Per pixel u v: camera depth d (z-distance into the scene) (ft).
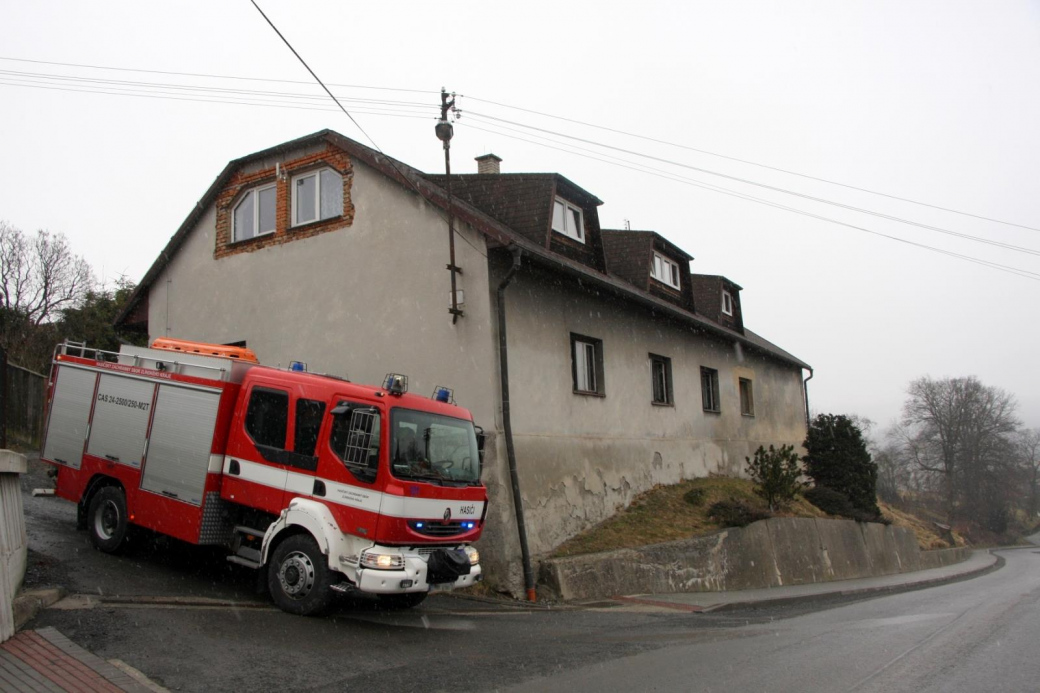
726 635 28.60
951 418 203.31
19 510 23.73
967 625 31.89
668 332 61.05
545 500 41.50
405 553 25.71
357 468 25.86
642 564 43.14
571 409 45.44
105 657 19.17
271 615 25.43
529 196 46.32
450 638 25.41
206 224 52.65
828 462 82.07
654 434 55.88
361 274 43.93
